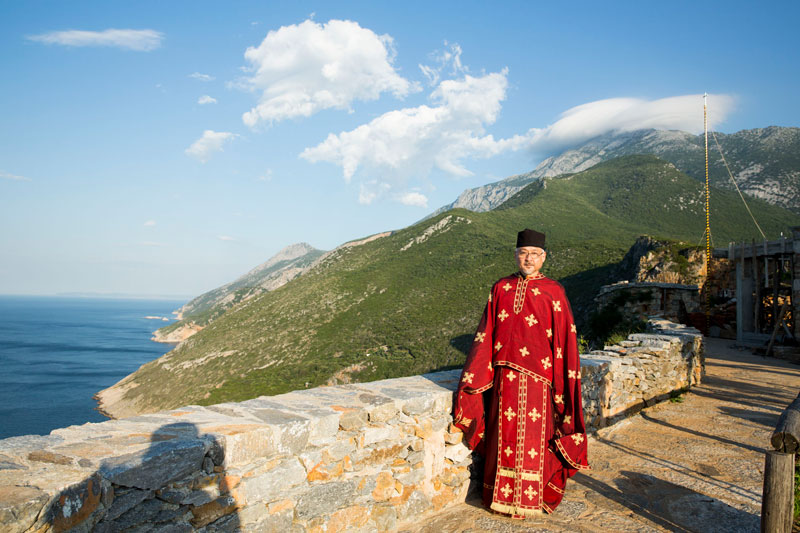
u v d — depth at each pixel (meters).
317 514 2.92
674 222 121.38
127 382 76.31
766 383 9.36
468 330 50.53
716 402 7.79
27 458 2.09
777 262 16.77
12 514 1.64
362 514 3.20
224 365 62.25
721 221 121.75
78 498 1.87
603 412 6.16
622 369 6.75
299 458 2.84
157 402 59.94
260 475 2.64
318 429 2.94
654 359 7.59
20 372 94.44
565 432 3.71
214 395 51.62
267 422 2.77
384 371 47.06
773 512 2.94
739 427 6.36
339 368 49.91
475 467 4.14
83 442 2.29
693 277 24.39
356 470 3.17
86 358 116.25
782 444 2.99
